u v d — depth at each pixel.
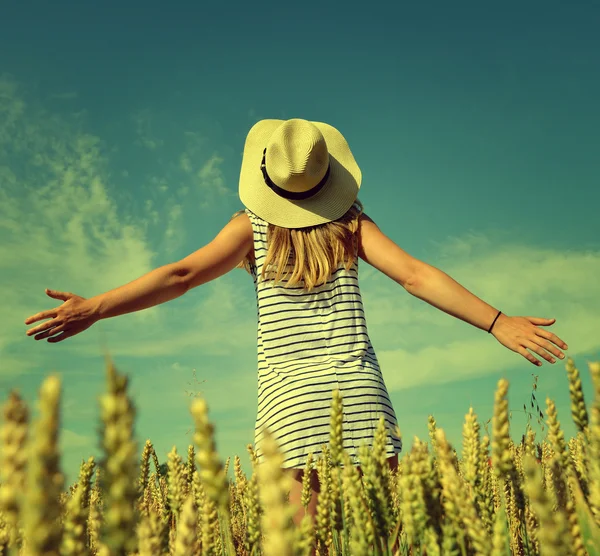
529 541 1.82
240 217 3.64
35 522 0.62
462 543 1.20
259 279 3.44
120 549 0.68
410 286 3.33
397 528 1.44
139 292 3.13
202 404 0.90
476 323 3.08
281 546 0.65
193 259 3.39
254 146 4.28
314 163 3.60
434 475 1.29
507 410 1.43
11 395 0.71
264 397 3.21
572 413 1.40
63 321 2.90
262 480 0.68
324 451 1.96
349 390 3.06
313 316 3.31
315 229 3.45
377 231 3.56
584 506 1.19
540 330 2.88
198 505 1.85
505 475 1.40
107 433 0.69
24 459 0.69
